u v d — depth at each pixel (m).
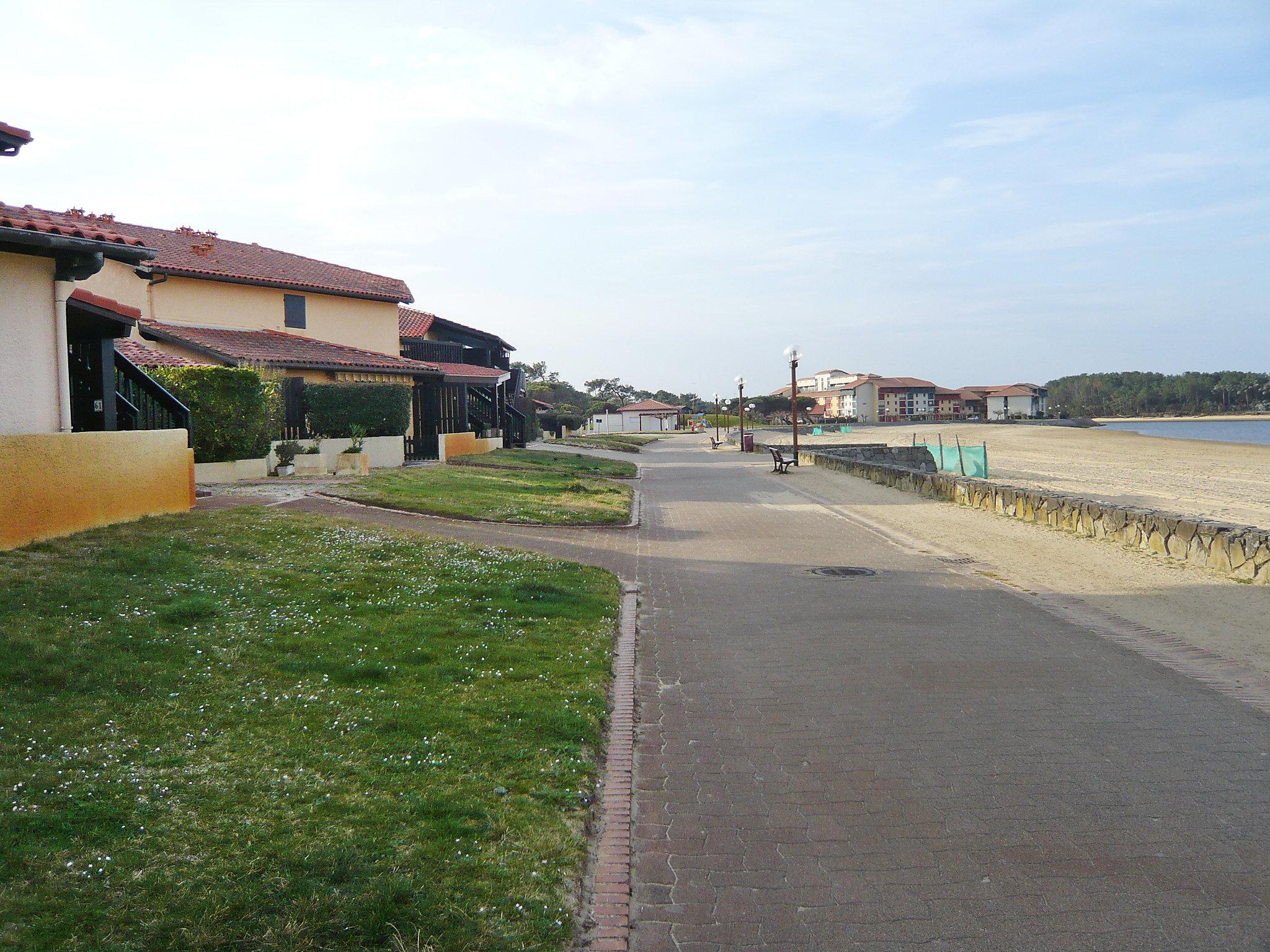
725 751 5.73
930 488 22.58
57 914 3.36
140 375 12.82
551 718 5.86
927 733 6.06
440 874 3.86
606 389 187.12
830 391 184.75
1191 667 7.62
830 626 9.12
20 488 8.62
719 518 18.41
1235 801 4.95
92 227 9.70
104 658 5.98
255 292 27.81
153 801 4.31
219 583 8.28
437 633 7.63
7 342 9.23
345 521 12.41
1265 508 21.55
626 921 3.73
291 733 5.31
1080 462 44.44
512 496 18.72
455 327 42.28
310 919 3.42
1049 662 7.78
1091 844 4.45
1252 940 3.60
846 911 3.85
